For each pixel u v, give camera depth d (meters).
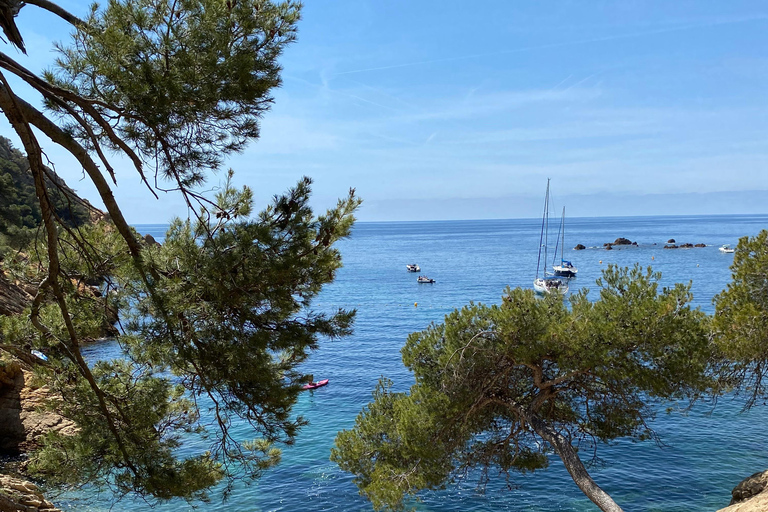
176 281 6.35
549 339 10.82
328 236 6.86
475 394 11.58
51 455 7.26
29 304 7.62
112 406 7.48
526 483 20.14
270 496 19.50
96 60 5.46
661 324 10.21
